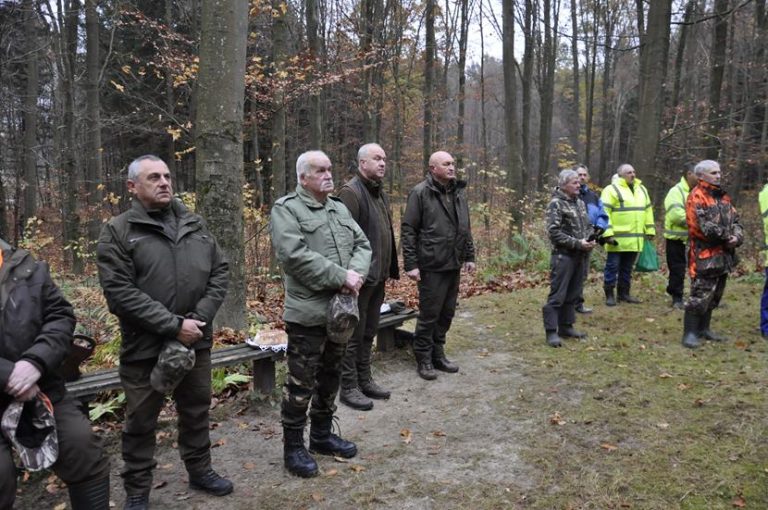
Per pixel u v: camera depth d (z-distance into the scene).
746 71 17.28
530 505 2.91
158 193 2.72
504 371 5.00
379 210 4.18
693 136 16.64
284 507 2.95
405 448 3.59
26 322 2.25
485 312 7.18
